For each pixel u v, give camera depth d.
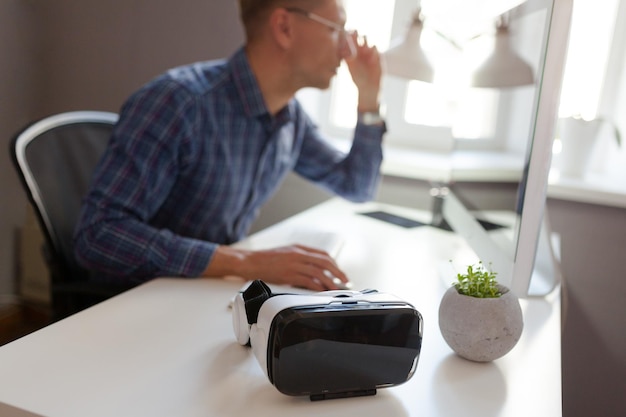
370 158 1.61
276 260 1.07
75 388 0.68
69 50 2.31
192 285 1.04
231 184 1.37
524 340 0.89
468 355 0.80
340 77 2.21
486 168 1.19
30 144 1.32
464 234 1.33
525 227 0.97
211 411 0.65
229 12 2.04
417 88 2.17
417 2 2.06
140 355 0.77
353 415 0.66
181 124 1.24
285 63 1.32
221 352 0.79
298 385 0.67
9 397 0.65
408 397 0.71
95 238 1.13
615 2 1.76
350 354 0.68
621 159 1.79
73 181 1.39
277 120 1.42
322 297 0.71
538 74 0.94
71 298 1.17
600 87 1.81
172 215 1.37
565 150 1.76
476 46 1.37
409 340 0.70
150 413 0.64
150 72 2.22
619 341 1.71
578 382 1.76
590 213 1.69
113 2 2.21
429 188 1.90
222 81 1.33
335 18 1.31
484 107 1.25
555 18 0.91
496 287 0.82
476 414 0.68
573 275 1.73
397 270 1.20
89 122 1.51
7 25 2.29
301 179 2.02
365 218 1.62
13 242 2.44
